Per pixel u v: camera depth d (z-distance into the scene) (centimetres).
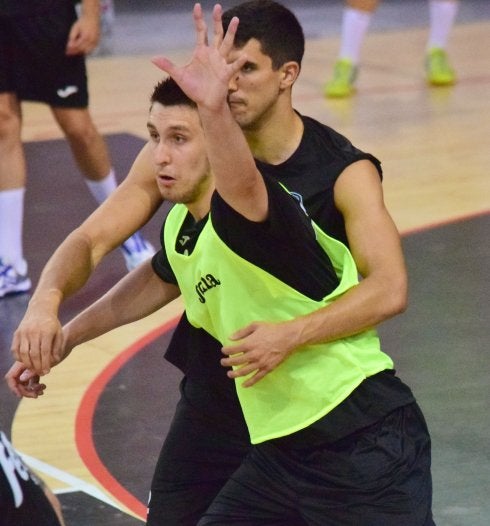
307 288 659
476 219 1722
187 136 668
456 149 2125
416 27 3394
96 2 1509
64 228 1753
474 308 1388
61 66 1509
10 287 1495
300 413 670
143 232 1709
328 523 677
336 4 3828
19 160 1497
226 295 663
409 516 665
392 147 2153
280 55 711
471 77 2736
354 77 2591
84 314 771
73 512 963
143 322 1388
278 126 718
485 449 1040
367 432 668
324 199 703
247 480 698
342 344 674
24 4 1457
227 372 703
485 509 941
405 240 1638
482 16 3522
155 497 784
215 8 614
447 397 1153
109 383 1223
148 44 3209
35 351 676
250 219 619
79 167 1606
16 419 1148
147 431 1112
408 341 1298
